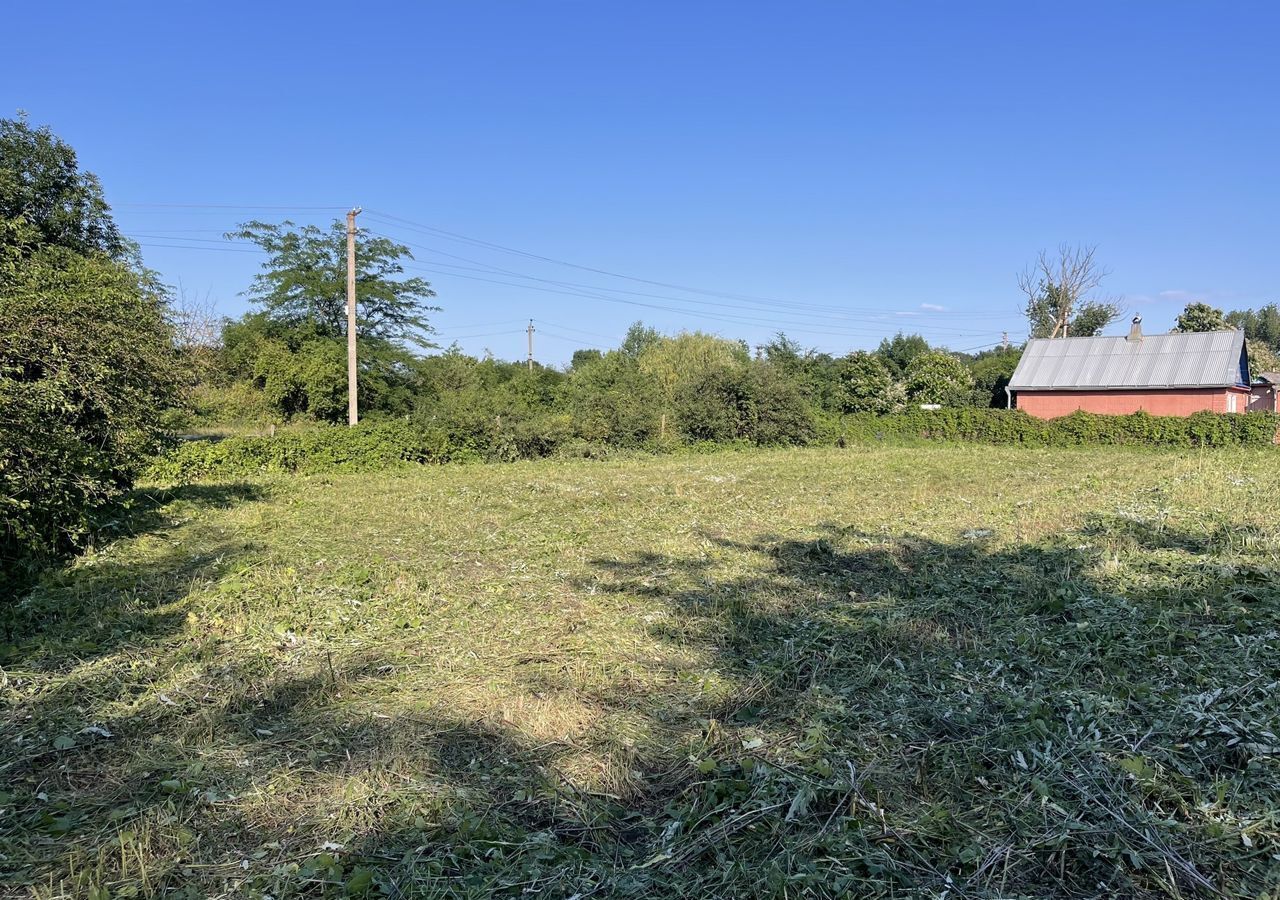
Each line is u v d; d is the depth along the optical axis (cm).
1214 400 2970
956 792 325
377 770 349
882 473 1755
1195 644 477
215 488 1438
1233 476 1372
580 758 366
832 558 804
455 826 307
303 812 320
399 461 1970
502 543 906
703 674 468
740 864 273
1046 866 273
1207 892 255
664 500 1305
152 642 537
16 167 2067
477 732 394
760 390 2666
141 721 407
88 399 853
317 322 3047
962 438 2912
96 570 762
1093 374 3222
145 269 1620
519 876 274
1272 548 732
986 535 905
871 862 273
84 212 2209
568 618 593
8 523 714
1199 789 314
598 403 2442
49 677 466
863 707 412
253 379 2883
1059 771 331
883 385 3738
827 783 325
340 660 501
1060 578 657
